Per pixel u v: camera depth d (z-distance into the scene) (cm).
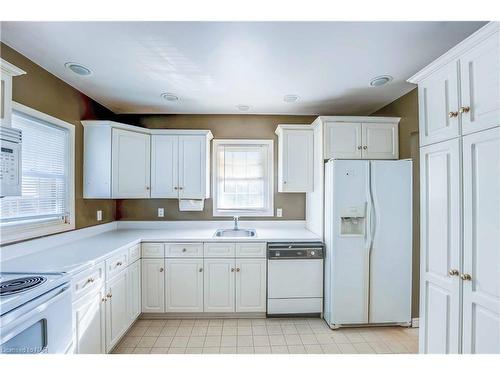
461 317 129
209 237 267
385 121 267
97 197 260
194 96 271
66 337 141
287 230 317
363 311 244
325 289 261
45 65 203
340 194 242
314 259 262
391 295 245
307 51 184
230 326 251
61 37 167
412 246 251
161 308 261
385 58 194
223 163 336
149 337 231
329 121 266
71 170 240
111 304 202
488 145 116
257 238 265
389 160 252
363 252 243
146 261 261
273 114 332
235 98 276
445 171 140
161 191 300
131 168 280
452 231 135
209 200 331
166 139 300
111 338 202
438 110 145
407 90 255
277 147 334
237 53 186
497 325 112
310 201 314
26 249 190
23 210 191
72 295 155
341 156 265
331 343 224
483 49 118
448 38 168
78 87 246
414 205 262
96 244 228
